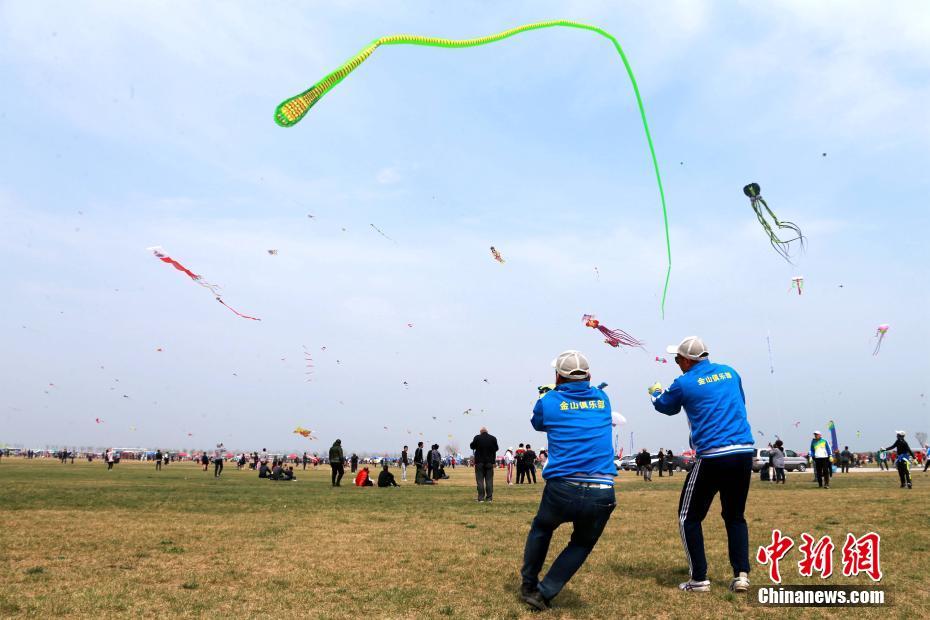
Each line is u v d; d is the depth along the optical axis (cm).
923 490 1506
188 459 7550
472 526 853
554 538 779
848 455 3344
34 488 1528
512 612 420
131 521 870
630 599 460
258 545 678
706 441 488
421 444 2252
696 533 490
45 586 478
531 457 2352
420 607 431
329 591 475
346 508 1113
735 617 412
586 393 466
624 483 2280
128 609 418
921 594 465
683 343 520
